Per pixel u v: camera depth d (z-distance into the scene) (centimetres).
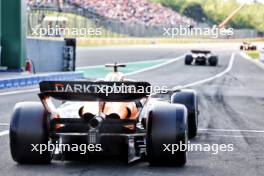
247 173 2653
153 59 19238
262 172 2689
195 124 3762
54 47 11512
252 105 6462
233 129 4325
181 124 2648
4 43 9875
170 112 2678
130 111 2811
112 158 2875
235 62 19025
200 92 8100
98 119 2552
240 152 3253
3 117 4825
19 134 2639
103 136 2620
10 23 9850
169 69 14462
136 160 2844
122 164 2744
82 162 2775
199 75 12431
